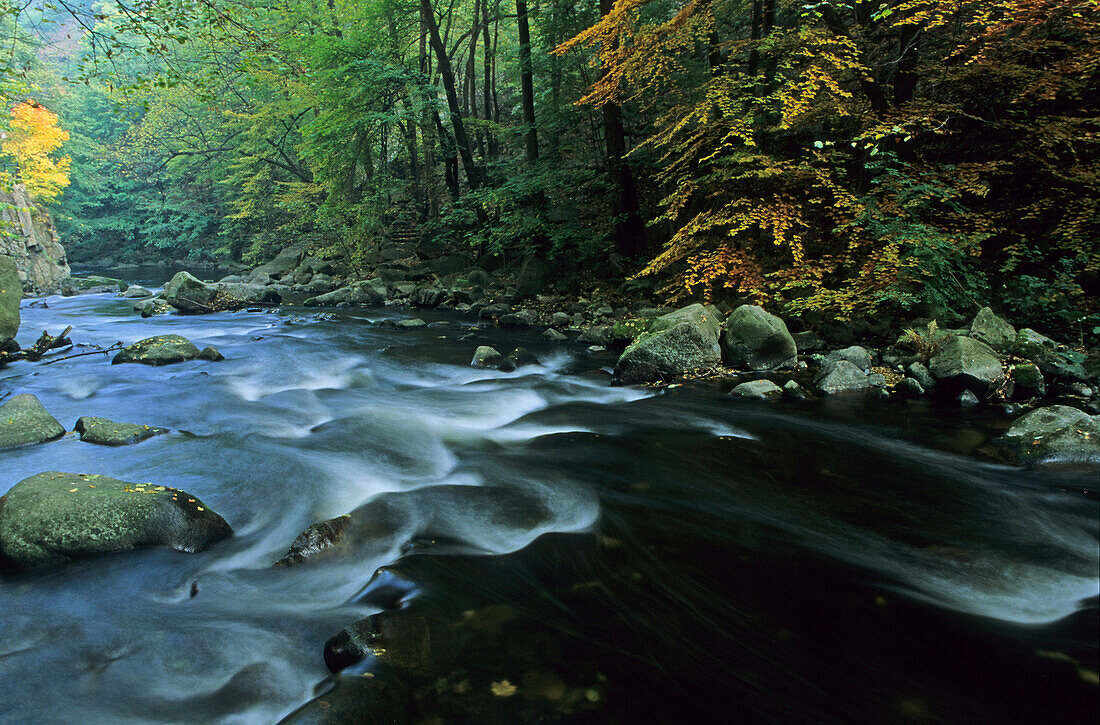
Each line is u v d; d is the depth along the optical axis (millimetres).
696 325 7344
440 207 21266
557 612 2928
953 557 3391
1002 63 7945
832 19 8523
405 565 3318
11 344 8992
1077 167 7461
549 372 7957
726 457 4891
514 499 4199
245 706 2412
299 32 18688
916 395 6211
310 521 3926
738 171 8633
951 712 2307
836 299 7805
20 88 9125
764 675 2516
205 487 4379
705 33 9930
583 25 14125
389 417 6113
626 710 2318
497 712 2305
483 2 19547
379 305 14844
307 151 17156
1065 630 2787
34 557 3324
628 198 12250
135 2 6438
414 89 15555
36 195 21438
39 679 2549
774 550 3504
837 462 4707
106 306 15453
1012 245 7719
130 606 3049
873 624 2838
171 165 30422
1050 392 5879
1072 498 3924
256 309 14680
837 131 9523
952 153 8930
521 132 14508
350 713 2295
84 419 5586
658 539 3641
